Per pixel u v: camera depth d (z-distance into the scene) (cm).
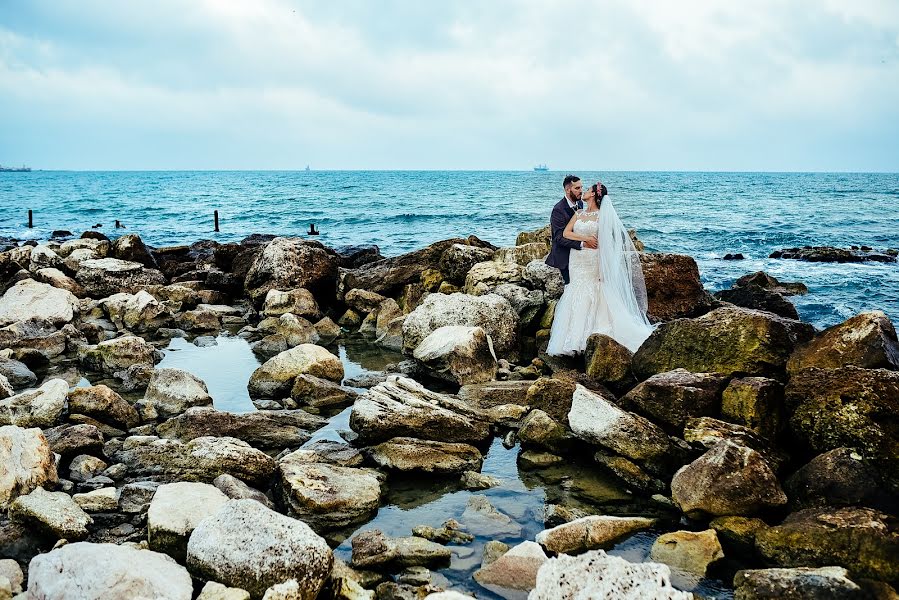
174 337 1313
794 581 454
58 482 631
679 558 525
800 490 586
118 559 435
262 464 669
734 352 788
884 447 591
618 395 882
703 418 687
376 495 621
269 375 940
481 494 650
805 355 742
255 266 1574
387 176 18125
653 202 5625
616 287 988
